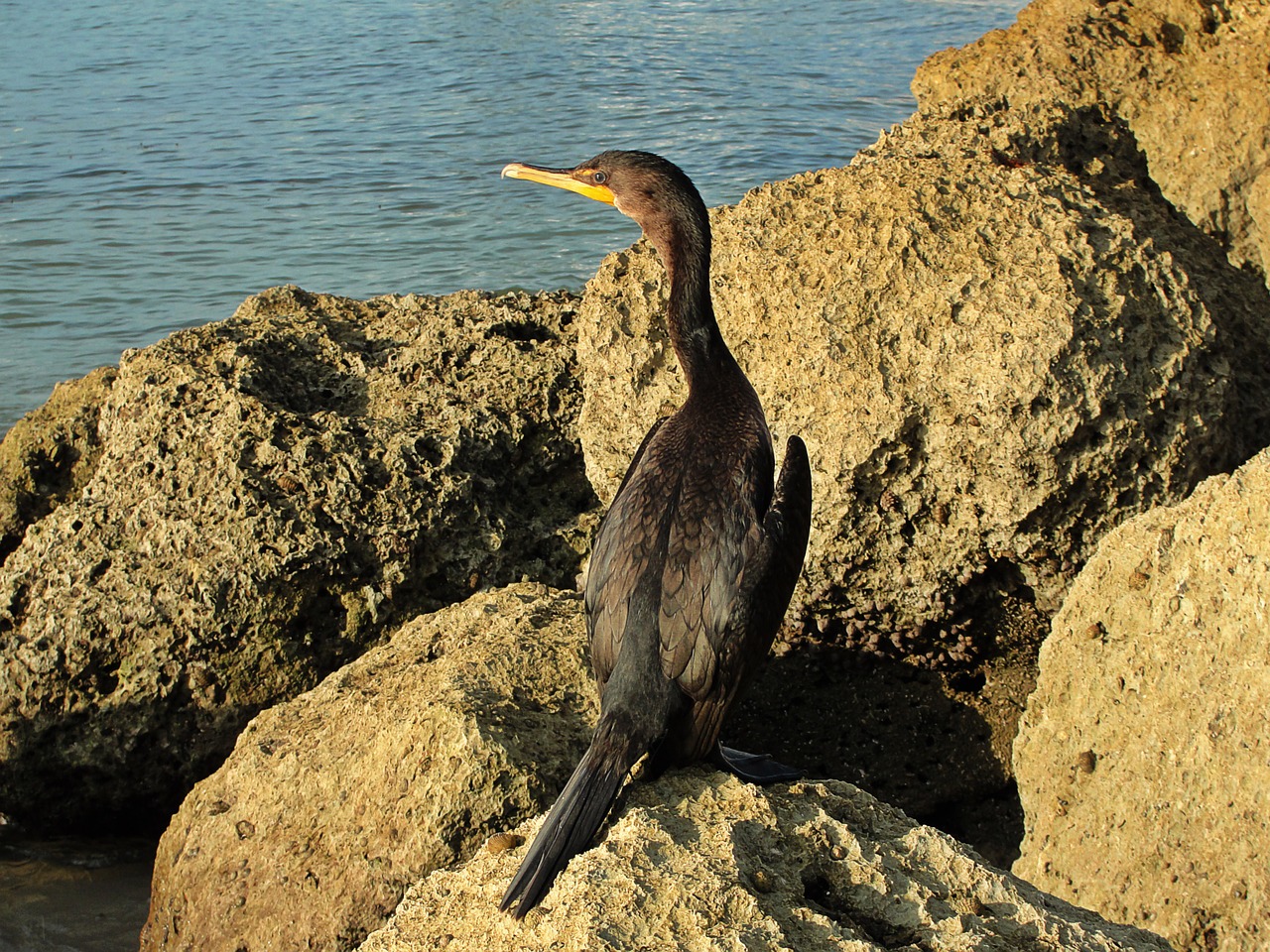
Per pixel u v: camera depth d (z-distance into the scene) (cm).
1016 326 647
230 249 1659
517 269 1550
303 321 877
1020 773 580
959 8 3259
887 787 702
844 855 379
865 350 667
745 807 395
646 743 423
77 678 703
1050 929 362
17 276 1570
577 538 789
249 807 525
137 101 2519
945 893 374
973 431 646
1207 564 517
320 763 517
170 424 755
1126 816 512
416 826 477
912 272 676
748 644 439
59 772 709
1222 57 945
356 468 740
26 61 2884
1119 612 548
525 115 2325
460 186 1902
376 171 2005
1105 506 651
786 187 752
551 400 812
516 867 388
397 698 530
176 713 708
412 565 736
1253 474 520
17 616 731
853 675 712
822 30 3052
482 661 533
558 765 488
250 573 705
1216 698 494
